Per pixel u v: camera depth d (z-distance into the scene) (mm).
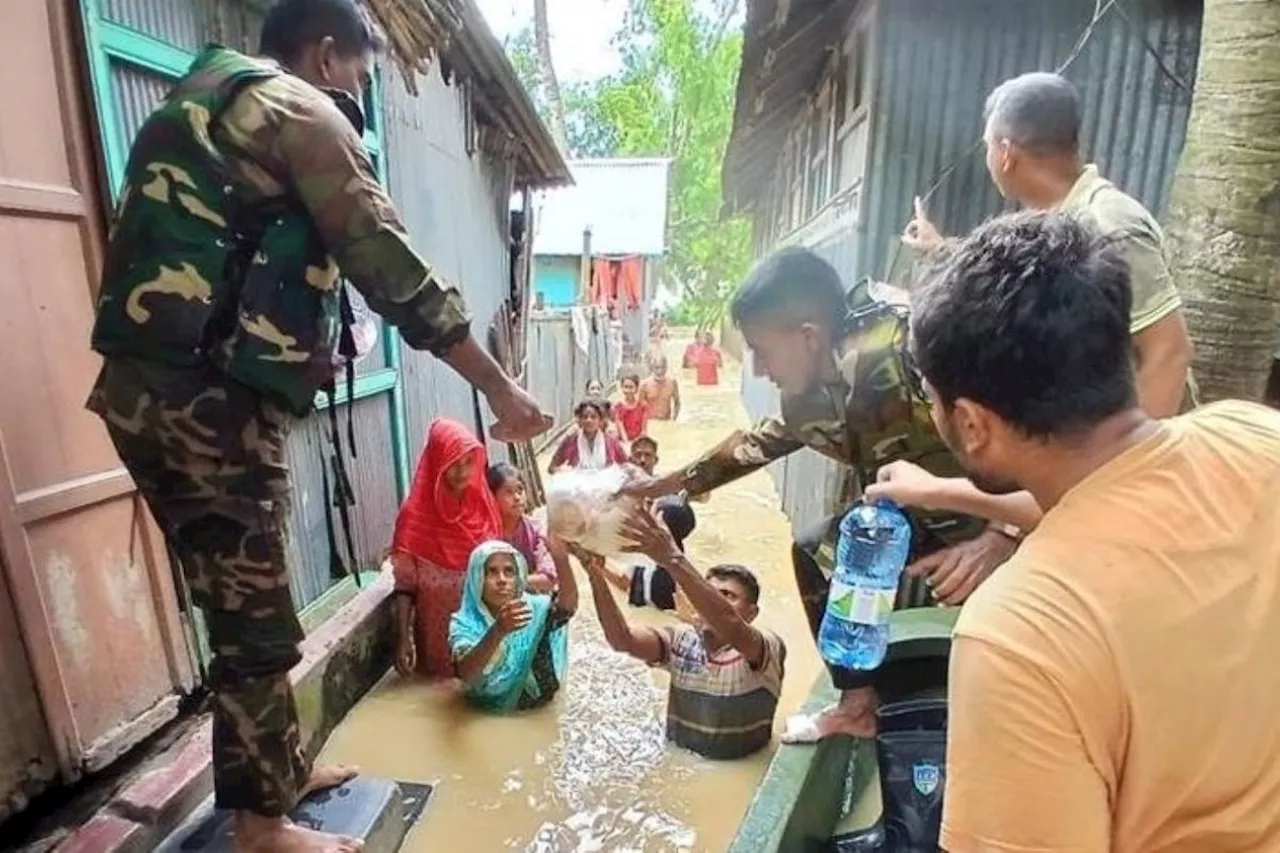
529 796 2646
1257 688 818
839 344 1992
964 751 852
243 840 1906
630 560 4684
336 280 1788
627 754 2891
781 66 5383
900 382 1912
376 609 3340
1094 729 806
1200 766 823
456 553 3393
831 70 5305
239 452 1696
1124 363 883
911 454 2006
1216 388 2492
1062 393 862
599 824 2518
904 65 3604
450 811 2572
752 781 2732
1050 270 869
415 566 3408
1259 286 2426
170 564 2508
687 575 2584
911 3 3547
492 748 2920
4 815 1985
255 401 1708
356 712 3148
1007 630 835
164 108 1624
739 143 8820
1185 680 803
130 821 2000
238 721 1805
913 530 2111
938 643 2307
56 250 2184
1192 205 2488
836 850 2146
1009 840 821
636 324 18203
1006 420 897
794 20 4410
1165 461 882
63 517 2162
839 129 4891
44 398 2127
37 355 2113
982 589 902
